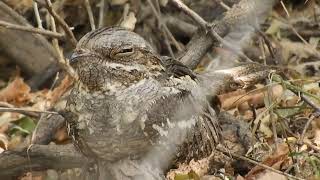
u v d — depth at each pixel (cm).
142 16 1315
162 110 874
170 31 1358
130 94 863
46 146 1009
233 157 1009
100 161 902
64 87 1235
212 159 988
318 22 1336
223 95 1145
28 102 1269
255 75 1082
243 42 1188
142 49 864
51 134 1095
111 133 863
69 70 1105
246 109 1152
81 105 870
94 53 851
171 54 1230
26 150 1012
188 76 954
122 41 852
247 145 1041
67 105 889
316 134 1042
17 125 1177
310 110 1090
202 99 975
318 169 955
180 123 901
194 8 1353
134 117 859
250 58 1280
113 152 876
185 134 911
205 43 1138
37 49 1340
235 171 1013
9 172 1016
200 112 954
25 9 1380
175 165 927
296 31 1288
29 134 1149
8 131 1175
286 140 971
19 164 1012
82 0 1332
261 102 1149
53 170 1024
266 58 1284
